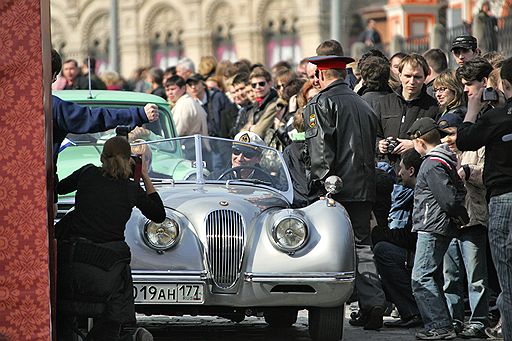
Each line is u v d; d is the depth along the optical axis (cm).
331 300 1794
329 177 1873
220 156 2036
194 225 1808
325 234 1806
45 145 1464
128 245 1733
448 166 1925
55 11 14800
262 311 1894
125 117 1702
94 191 1591
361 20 12850
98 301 1575
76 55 14625
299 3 13475
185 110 2831
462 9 7362
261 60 13775
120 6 14650
